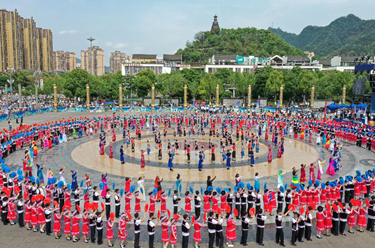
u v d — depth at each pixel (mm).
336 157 35188
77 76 115812
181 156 41594
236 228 21094
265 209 23141
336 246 18688
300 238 19203
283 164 37781
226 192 22781
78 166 36188
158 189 26000
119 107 99312
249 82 125562
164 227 17953
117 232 20531
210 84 126875
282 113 88625
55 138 48062
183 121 74375
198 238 18156
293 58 191500
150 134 58375
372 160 39656
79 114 88625
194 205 23578
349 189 25500
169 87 120750
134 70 192000
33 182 24156
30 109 87688
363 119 61562
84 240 19188
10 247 18172
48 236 19766
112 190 27906
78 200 23281
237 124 69062
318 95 121000
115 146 47344
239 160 39656
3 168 28828
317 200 24266
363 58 70000
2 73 176125
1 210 21672
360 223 20672
